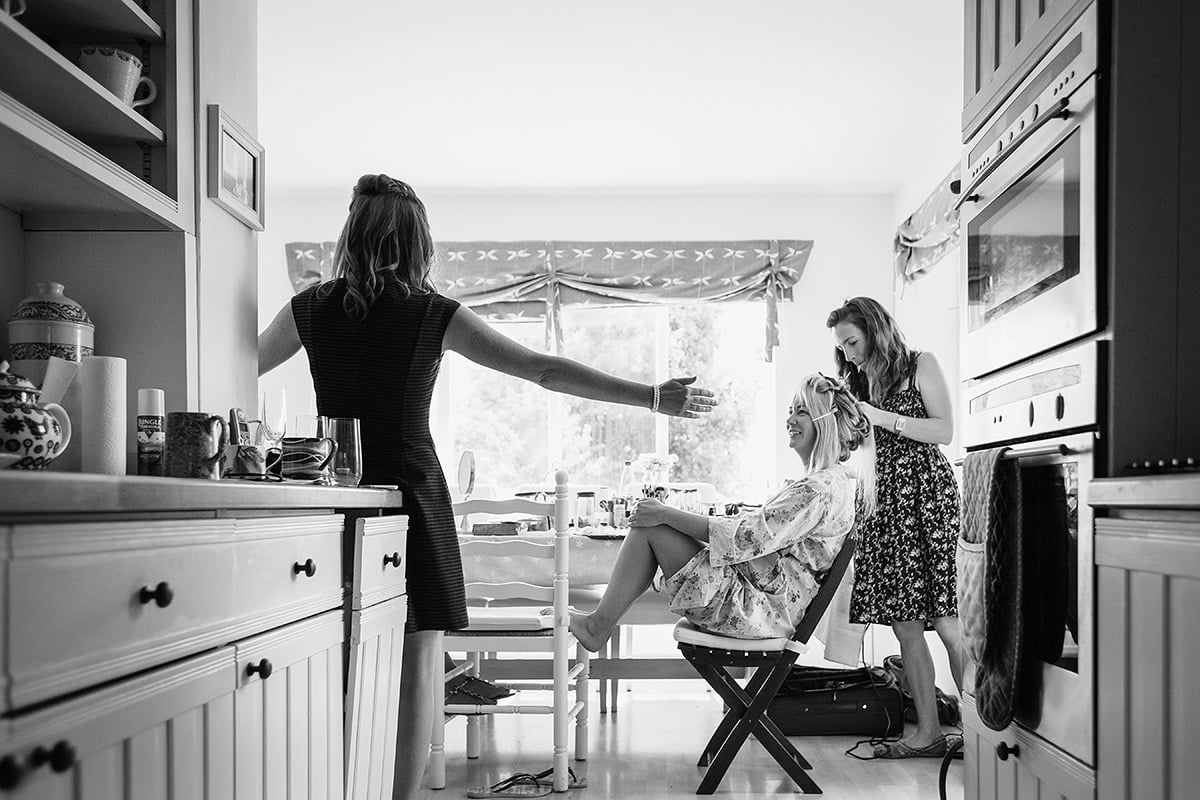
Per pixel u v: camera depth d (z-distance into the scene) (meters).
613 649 4.23
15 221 1.75
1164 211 1.57
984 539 2.00
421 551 2.03
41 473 0.83
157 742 1.06
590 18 3.85
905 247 5.65
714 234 6.17
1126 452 1.57
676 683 5.02
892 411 3.67
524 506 3.10
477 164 5.61
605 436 6.22
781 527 3.01
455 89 4.53
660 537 3.13
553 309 6.11
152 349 1.80
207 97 1.90
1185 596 1.29
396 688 1.94
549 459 6.20
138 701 1.02
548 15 3.82
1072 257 1.68
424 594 2.03
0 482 0.77
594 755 3.52
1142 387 1.57
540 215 6.18
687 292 6.11
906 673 3.59
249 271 2.12
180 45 1.81
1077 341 1.69
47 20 1.69
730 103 4.71
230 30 2.02
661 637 6.25
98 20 1.69
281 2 3.69
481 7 3.76
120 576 0.99
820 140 5.21
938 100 4.66
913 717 4.10
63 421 1.27
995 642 1.94
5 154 1.41
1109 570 1.53
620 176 5.83
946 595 3.56
